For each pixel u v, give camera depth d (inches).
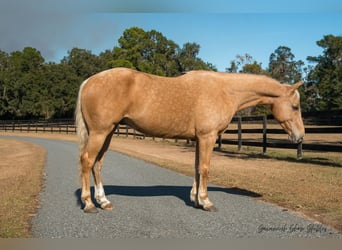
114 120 211.6
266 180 319.6
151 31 2156.7
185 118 218.1
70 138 1128.2
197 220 197.3
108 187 298.8
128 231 178.9
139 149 698.2
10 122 1866.4
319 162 445.4
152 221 196.1
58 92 2447.1
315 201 235.9
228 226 186.2
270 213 210.1
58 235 172.4
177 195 265.9
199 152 222.7
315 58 2407.7
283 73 3250.5
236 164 438.3
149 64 2043.6
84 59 2970.0
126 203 238.8
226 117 224.5
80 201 244.4
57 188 292.7
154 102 212.8
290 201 237.5
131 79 211.0
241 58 2546.8
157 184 313.7
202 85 220.4
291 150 618.5
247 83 231.9
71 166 442.9
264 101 239.5
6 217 198.8
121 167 429.7
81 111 218.2
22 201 238.4
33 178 338.3
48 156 571.2
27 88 2448.3
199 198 219.5
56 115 2511.1
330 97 2113.7
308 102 2554.1
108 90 208.4
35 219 198.5
